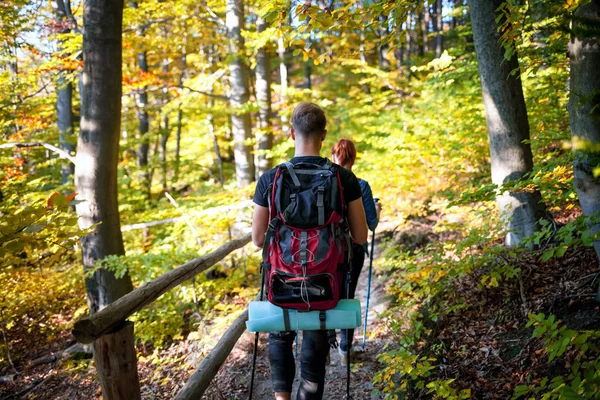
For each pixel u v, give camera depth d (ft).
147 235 38.42
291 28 12.29
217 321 16.69
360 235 7.59
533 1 13.06
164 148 64.39
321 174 7.13
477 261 12.51
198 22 43.55
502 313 12.59
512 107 15.31
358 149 43.37
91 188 20.08
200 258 11.23
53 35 33.94
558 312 11.56
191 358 14.96
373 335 15.46
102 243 20.35
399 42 13.76
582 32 8.75
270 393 12.82
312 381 7.75
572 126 10.01
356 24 12.33
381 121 41.88
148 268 18.99
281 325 7.16
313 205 6.87
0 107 32.53
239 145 38.04
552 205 14.73
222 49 42.45
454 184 27.43
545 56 15.11
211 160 73.92
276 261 6.89
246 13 41.34
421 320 13.65
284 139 42.19
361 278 23.70
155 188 65.36
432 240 22.24
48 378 19.21
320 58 13.88
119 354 6.67
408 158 30.83
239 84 37.24
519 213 15.21
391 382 10.49
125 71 47.42
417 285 16.63
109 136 20.16
